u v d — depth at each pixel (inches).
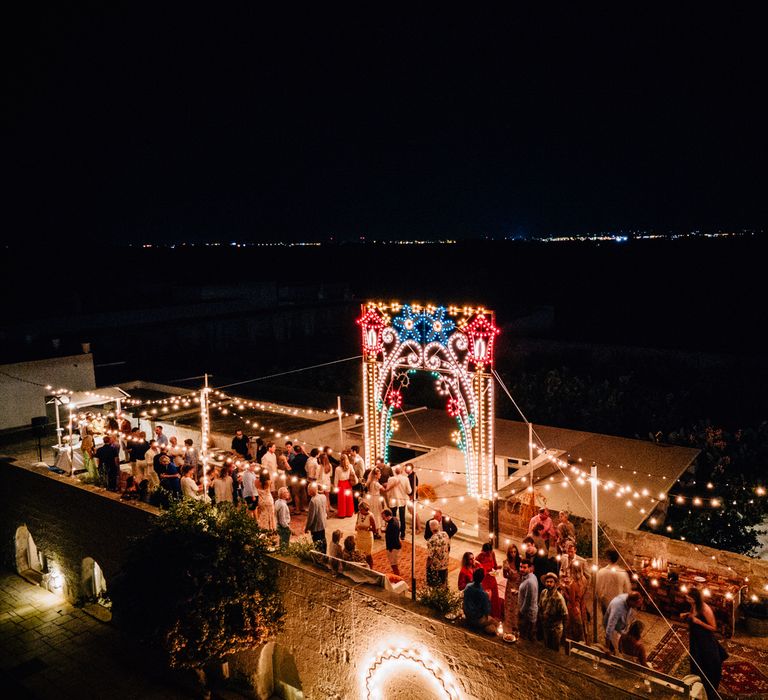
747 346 1419.8
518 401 1011.3
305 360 1460.4
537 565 434.0
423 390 1104.8
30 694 533.0
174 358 1460.4
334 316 1840.6
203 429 597.3
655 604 424.5
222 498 578.6
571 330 1662.2
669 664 392.5
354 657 446.3
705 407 989.2
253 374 1315.2
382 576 439.2
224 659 530.9
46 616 649.6
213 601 458.9
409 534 581.0
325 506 534.9
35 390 853.2
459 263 3383.4
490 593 427.8
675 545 473.4
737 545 615.8
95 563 670.5
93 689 537.3
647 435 901.8
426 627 404.8
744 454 757.9
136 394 954.7
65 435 810.2
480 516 558.6
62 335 1390.3
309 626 473.4
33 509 704.4
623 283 2320.4
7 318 1483.8
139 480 650.2
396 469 567.8
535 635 388.2
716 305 1865.2
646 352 1162.6
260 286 1898.4
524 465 663.1
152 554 478.0
